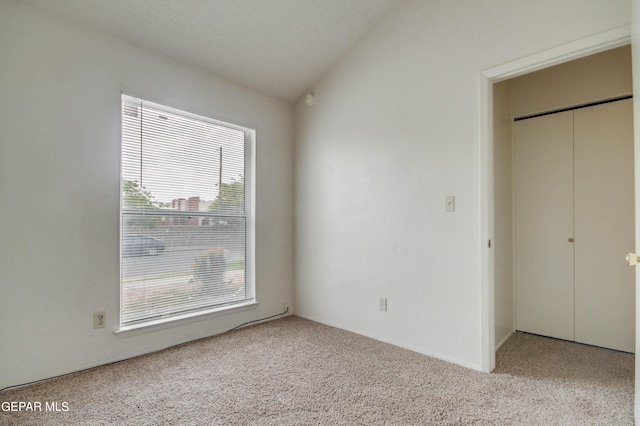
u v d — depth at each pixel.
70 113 2.12
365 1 2.53
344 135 3.04
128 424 1.59
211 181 2.90
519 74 2.08
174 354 2.42
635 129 1.47
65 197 2.10
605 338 2.53
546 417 1.63
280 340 2.71
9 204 1.91
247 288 3.16
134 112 2.44
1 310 1.89
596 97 2.56
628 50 2.45
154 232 2.54
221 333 2.89
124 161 2.39
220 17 2.38
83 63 2.18
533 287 2.88
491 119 2.19
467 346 2.21
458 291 2.26
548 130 2.80
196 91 2.76
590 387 1.92
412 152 2.53
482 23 2.17
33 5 1.99
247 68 2.91
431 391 1.88
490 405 1.74
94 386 1.94
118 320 2.31
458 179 2.27
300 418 1.64
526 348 2.54
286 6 2.42
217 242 2.94
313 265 3.32
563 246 2.72
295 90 3.35
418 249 2.48
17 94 1.94
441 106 2.36
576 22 1.82
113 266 2.29
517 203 2.96
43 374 2.01
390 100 2.68
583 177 2.64
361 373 2.11
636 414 1.49
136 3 2.14
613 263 2.50
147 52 2.47
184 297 2.71
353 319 2.94
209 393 1.87
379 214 2.75
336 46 2.90
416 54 2.51
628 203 2.45
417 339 2.48
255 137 3.20
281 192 3.43
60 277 2.08
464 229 2.23
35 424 1.58
